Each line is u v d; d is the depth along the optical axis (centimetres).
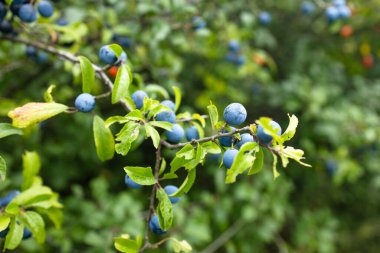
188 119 32
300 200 93
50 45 44
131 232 56
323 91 75
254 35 75
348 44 84
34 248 52
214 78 74
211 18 67
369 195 96
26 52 48
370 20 77
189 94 80
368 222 97
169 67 58
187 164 28
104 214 58
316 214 79
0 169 29
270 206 69
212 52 66
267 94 83
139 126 28
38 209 35
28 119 29
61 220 37
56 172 73
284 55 91
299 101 77
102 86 65
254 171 27
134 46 54
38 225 32
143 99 30
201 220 61
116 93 30
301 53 85
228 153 28
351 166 73
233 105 29
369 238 95
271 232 73
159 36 52
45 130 72
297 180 92
